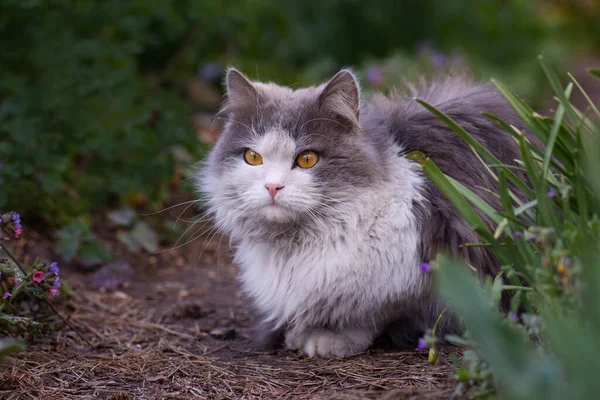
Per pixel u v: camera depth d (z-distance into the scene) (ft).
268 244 11.79
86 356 11.78
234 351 12.46
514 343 6.79
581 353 6.21
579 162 9.39
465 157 11.86
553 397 6.41
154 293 15.74
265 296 12.00
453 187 9.50
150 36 21.79
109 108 18.11
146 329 13.61
